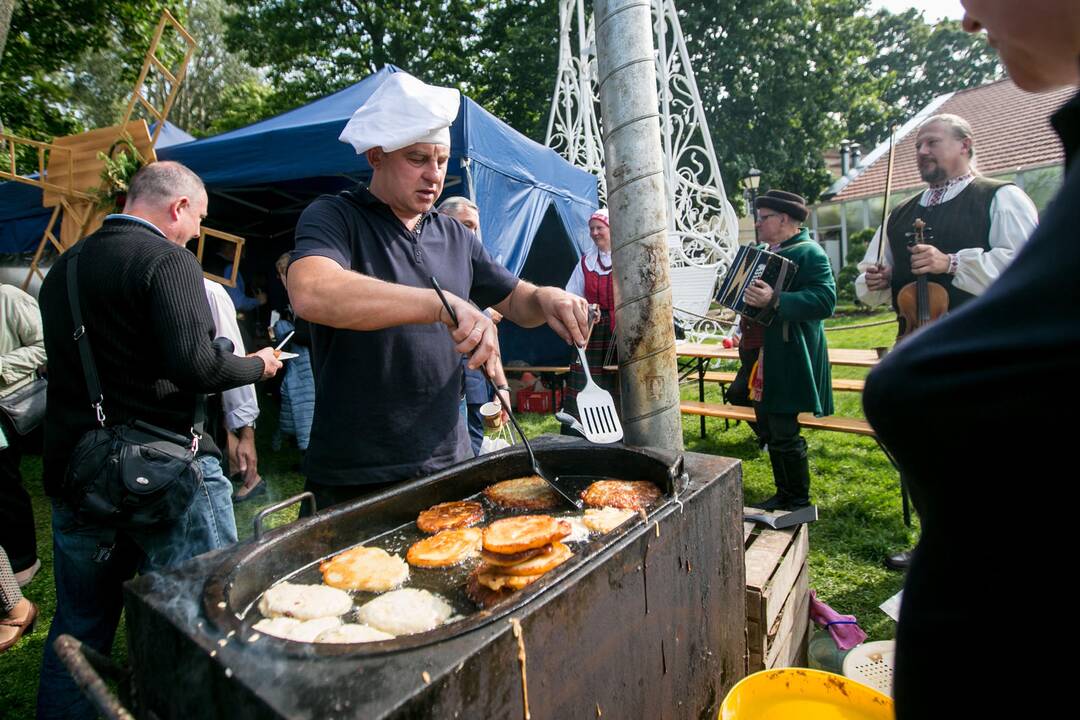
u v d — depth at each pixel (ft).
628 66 5.29
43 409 9.76
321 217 5.53
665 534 4.10
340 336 5.76
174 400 6.10
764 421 10.96
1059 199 1.55
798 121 59.72
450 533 4.66
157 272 5.69
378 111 5.53
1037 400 1.35
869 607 8.70
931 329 1.65
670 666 4.30
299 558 4.25
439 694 2.58
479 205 14.44
